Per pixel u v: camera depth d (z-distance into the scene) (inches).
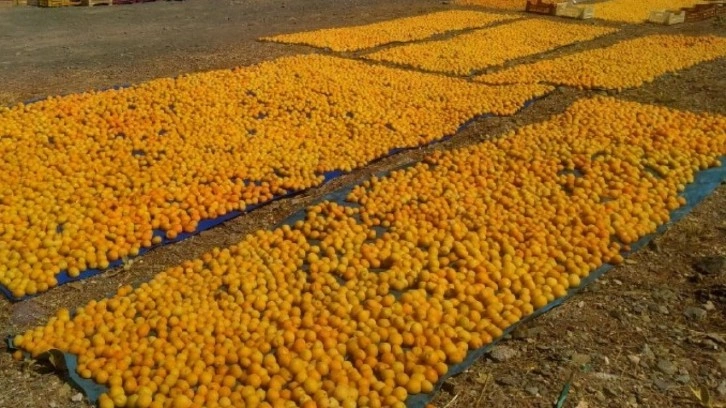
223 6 482.3
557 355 102.7
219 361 97.8
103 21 409.7
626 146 181.9
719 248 133.6
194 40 345.7
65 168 168.6
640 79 258.1
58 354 99.9
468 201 151.2
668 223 145.0
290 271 124.0
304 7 473.7
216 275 123.4
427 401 92.4
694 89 247.3
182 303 113.2
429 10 449.4
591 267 126.6
